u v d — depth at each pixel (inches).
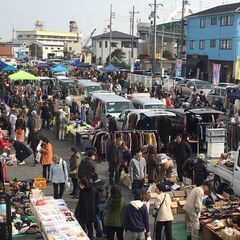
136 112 776.9
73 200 519.5
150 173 546.0
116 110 914.7
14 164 687.7
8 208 363.6
